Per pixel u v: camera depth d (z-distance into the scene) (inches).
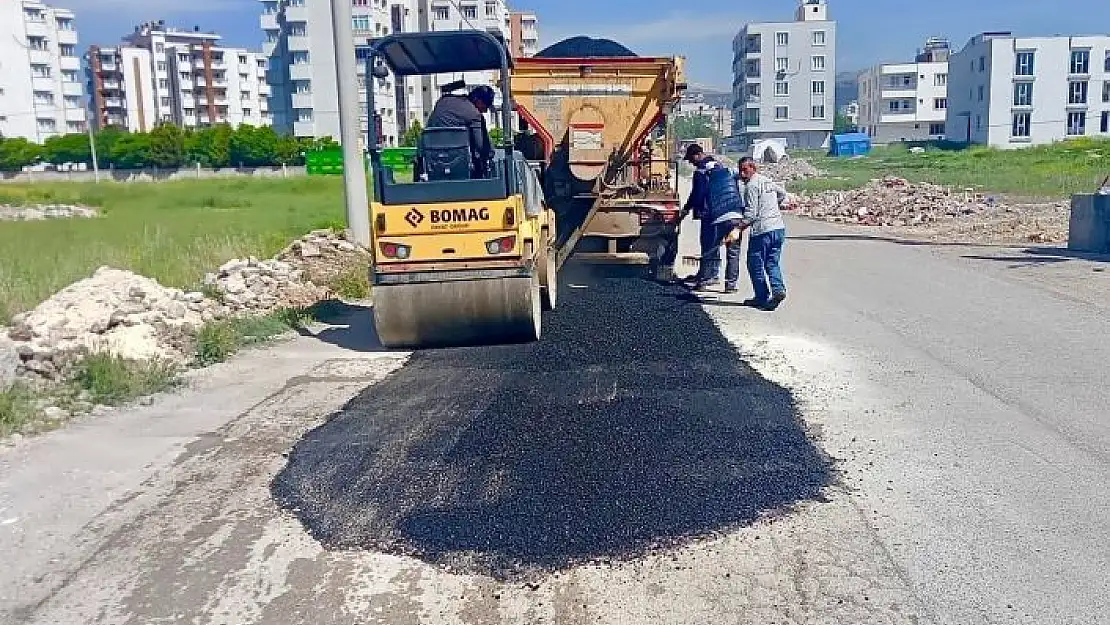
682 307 427.8
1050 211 863.7
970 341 348.8
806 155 3545.8
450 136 350.6
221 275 495.8
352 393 300.5
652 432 247.3
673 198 520.1
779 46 4320.9
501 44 340.5
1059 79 3326.8
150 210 1306.6
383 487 217.3
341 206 1273.4
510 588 168.6
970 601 159.9
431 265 342.6
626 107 524.1
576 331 377.7
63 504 214.1
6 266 573.3
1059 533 184.9
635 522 193.0
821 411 264.4
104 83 4618.6
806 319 397.1
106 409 288.8
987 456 227.1
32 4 3779.5
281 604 166.6
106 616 164.9
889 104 4675.2
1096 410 261.6
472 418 265.4
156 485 224.8
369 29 3002.0
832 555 177.2
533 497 207.3
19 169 2982.3
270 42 3730.3
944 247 649.6
